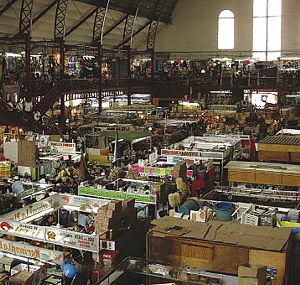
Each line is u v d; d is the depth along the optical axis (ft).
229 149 55.98
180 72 122.62
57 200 37.68
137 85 118.52
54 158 54.29
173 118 86.84
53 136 66.74
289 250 25.98
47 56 102.37
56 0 88.74
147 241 26.66
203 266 25.50
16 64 98.32
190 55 132.87
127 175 44.93
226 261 25.09
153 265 24.93
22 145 51.47
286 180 42.22
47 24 95.71
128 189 40.65
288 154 48.98
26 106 75.25
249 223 31.86
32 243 32.73
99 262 30.07
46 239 31.07
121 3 105.70
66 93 88.84
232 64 122.42
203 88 118.62
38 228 31.24
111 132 66.80
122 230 31.86
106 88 104.73
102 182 42.78
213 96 119.24
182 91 120.67
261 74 115.44
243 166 44.80
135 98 124.88
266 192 40.14
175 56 134.10
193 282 23.82
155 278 24.59
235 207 34.91
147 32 128.67
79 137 69.00
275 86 112.57
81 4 96.12
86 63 113.09
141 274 25.25
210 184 48.62
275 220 32.50
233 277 23.30
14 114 71.51
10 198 40.06
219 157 52.11
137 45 133.90
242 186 44.39
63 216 36.63
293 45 125.08
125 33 119.96
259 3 126.72
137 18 117.70
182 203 38.91
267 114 93.81
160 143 71.00
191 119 84.02
